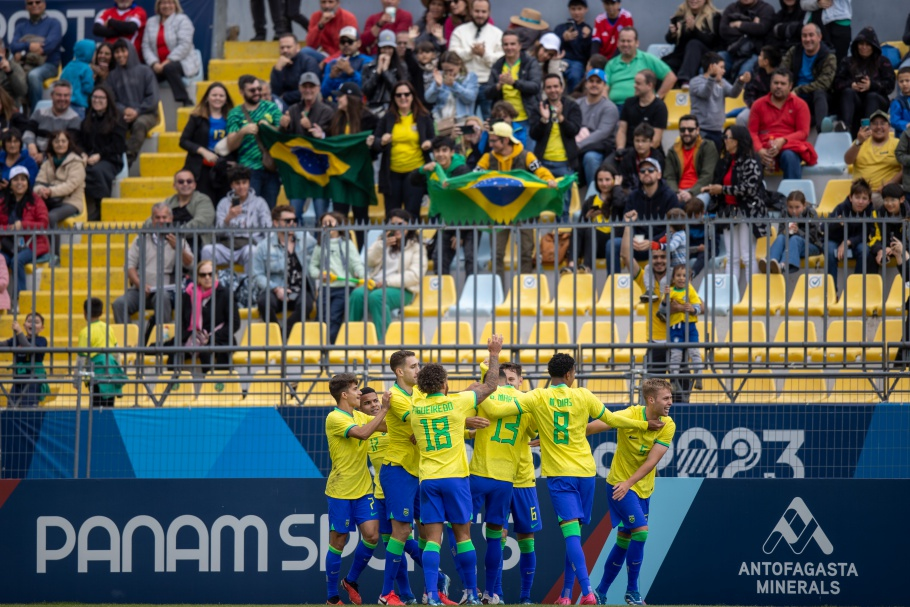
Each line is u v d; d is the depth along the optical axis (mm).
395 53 56281
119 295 51969
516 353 39062
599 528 36375
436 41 59781
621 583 36250
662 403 32531
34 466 39438
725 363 38344
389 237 46344
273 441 38969
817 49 55219
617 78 57469
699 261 45094
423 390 31516
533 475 33594
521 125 54625
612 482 33719
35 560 37125
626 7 64500
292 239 44969
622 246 44750
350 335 44156
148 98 60344
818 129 54406
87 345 41375
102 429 39438
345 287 39656
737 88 56750
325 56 60781
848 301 44250
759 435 37719
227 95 56844
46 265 53438
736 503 35938
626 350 43625
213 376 42062
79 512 37188
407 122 53656
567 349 38719
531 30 61781
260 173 55344
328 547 36406
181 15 62906
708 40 58531
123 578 37000
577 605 31391
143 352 39781
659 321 40844
